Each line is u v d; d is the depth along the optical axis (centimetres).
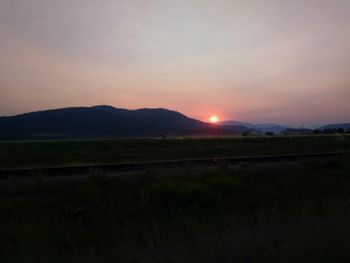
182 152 3862
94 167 2127
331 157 2672
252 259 710
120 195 1398
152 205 1236
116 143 5644
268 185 1584
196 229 946
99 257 788
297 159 2638
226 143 5353
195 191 1303
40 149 4966
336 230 785
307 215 941
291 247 737
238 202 1311
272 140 5931
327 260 676
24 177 1912
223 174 1788
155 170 1881
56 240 923
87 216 1138
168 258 735
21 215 1186
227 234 837
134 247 811
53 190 1558
